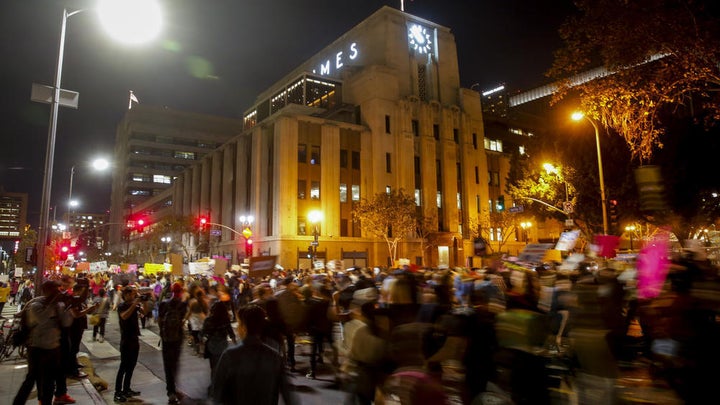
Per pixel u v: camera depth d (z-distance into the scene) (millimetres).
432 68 63781
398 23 62031
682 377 5707
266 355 4047
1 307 21859
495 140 71125
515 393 5449
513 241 65062
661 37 13602
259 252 49844
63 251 46906
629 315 9648
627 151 34812
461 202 61625
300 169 50125
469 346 5590
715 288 5816
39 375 7477
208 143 118625
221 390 3910
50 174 14742
